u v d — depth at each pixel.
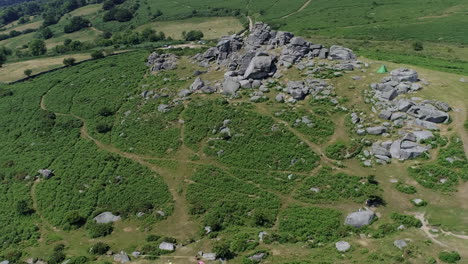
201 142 74.44
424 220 50.53
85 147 81.44
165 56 113.31
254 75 85.31
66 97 104.38
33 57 155.62
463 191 54.53
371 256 43.59
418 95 72.38
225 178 65.12
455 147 60.88
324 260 44.12
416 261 41.75
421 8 189.00
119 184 68.81
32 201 69.06
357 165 62.62
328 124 70.94
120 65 119.31
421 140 63.12
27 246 58.41
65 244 57.25
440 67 102.94
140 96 94.00
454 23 160.12
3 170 78.88
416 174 58.50
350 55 88.56
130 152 76.94
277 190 61.28
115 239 56.38
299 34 174.88
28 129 92.75
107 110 91.19
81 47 165.38
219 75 94.38
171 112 83.81
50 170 75.81
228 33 187.62
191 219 58.19
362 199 56.31
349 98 75.44
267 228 54.09
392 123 67.69
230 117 77.19
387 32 163.38
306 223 53.22
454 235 46.41
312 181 61.16
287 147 68.38
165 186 66.25
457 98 70.81
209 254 48.12
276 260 45.28
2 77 131.50
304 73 83.88
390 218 51.78
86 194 67.88
